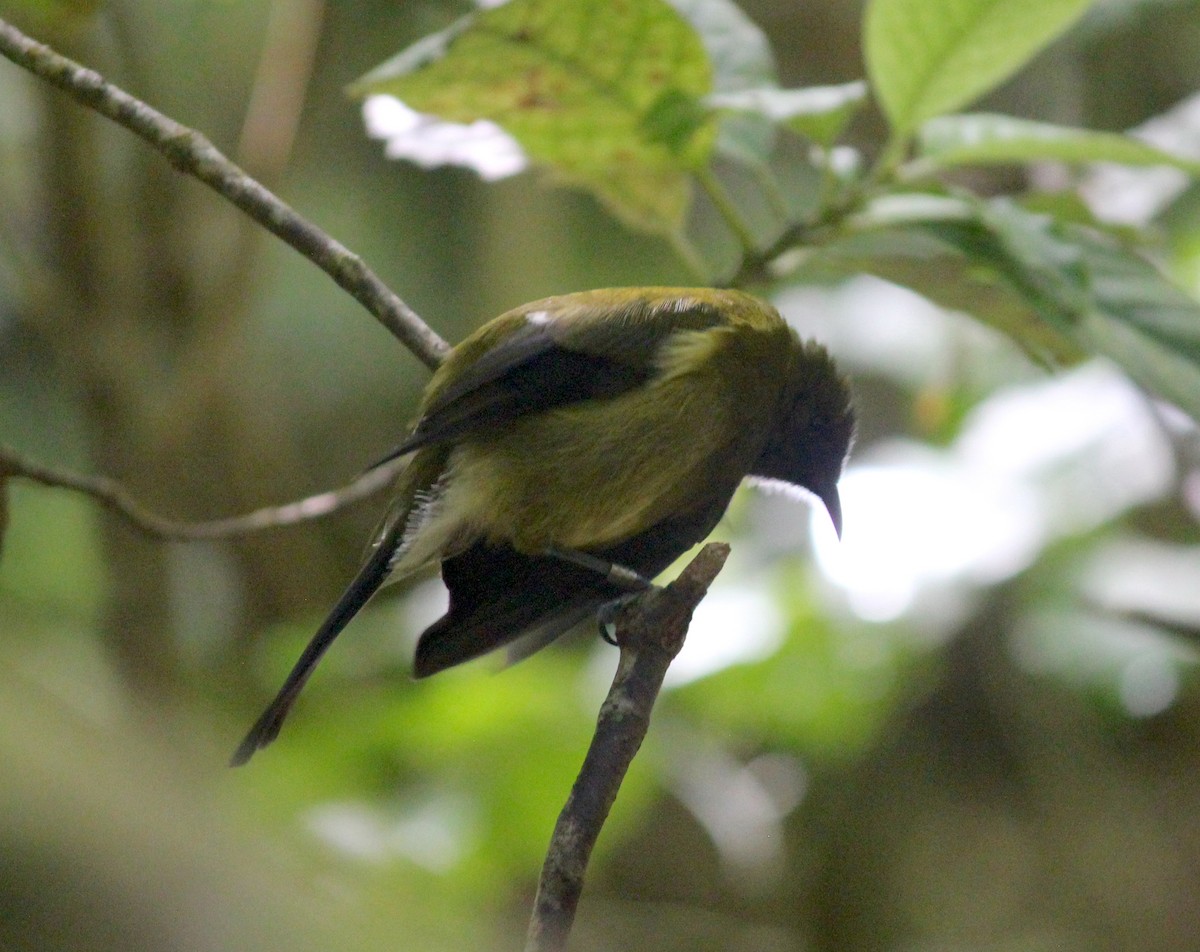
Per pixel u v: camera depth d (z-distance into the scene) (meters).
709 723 10.25
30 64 5.36
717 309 6.43
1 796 2.79
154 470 11.02
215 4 13.62
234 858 3.20
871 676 9.77
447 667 6.10
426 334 5.83
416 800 8.15
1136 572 9.41
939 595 9.37
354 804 7.68
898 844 11.85
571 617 6.48
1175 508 10.00
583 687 8.74
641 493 6.28
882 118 11.76
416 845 7.73
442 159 7.03
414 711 8.23
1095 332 5.98
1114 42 11.75
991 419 9.75
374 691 9.55
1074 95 11.89
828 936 11.75
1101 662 10.10
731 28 7.02
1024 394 9.88
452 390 5.90
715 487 6.61
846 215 6.48
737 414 6.44
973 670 11.17
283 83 10.25
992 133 6.28
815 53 12.40
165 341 11.18
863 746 10.92
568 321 6.16
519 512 6.18
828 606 9.48
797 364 7.01
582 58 5.99
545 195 13.89
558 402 6.11
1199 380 5.95
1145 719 11.30
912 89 6.19
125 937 2.77
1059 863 11.45
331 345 15.70
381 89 6.09
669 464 6.26
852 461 10.38
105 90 5.40
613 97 6.17
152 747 5.50
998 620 10.74
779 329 6.65
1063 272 5.98
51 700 5.31
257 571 11.99
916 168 6.38
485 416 5.91
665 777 9.96
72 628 12.88
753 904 11.82
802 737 10.36
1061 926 11.31
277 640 10.80
